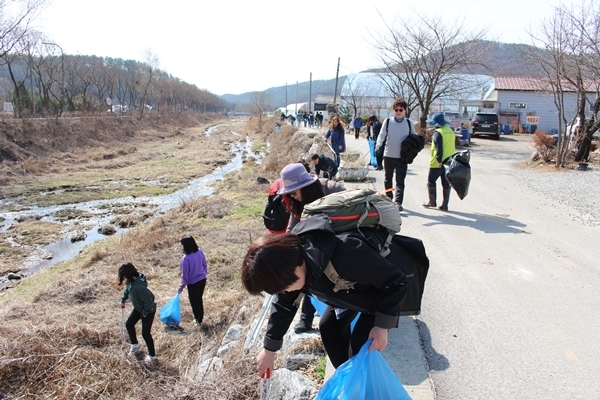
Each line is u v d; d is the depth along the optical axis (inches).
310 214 94.0
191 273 266.8
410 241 100.8
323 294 91.5
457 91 929.5
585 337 152.3
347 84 1514.5
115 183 804.0
